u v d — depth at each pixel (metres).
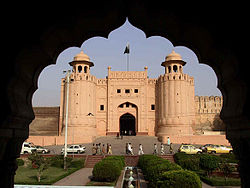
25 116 2.71
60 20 2.60
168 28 2.90
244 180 2.46
